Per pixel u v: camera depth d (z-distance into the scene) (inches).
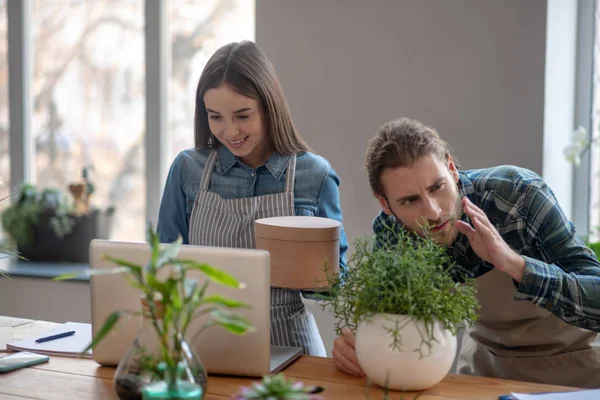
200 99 87.6
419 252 58.1
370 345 58.1
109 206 149.9
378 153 67.1
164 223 91.5
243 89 81.0
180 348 50.9
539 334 77.3
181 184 90.4
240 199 86.2
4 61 155.8
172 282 47.9
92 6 148.8
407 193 65.7
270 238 67.7
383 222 74.8
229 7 137.9
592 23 118.0
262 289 61.1
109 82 148.4
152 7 141.5
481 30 110.1
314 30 119.9
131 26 146.0
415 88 114.6
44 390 61.1
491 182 74.5
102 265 64.7
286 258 67.2
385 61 116.0
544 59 106.9
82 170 147.6
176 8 141.3
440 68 112.9
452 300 58.2
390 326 57.3
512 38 108.4
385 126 69.9
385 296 57.7
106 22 147.9
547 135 109.2
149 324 52.9
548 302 65.8
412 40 114.0
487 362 81.0
